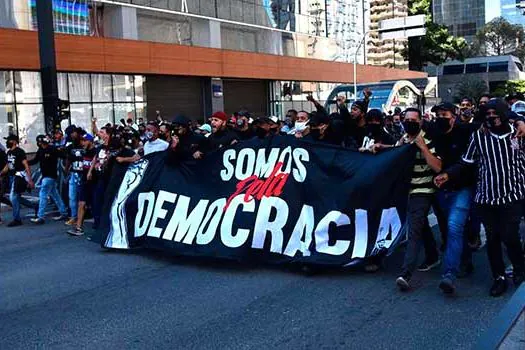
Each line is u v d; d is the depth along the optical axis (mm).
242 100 35844
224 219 7004
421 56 66938
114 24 27094
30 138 23406
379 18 53688
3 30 21781
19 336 4926
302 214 6586
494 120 5332
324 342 4602
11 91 22750
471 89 86250
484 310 5227
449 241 5641
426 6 65875
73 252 8055
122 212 7984
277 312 5312
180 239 7230
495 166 5410
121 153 8656
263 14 36438
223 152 7387
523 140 5461
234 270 6750
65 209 10961
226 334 4820
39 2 14656
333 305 5465
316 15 41656
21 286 6461
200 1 31516
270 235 6676
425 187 5859
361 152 6516
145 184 7887
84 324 5164
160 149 9266
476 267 6637
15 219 10492
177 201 7504
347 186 6414
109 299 5859
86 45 24797
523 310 4574
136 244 7664
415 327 4867
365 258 6211
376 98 28391
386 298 5625
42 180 10602
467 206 5656
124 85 27625
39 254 8023
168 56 28766
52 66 14828
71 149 10000
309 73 39406
